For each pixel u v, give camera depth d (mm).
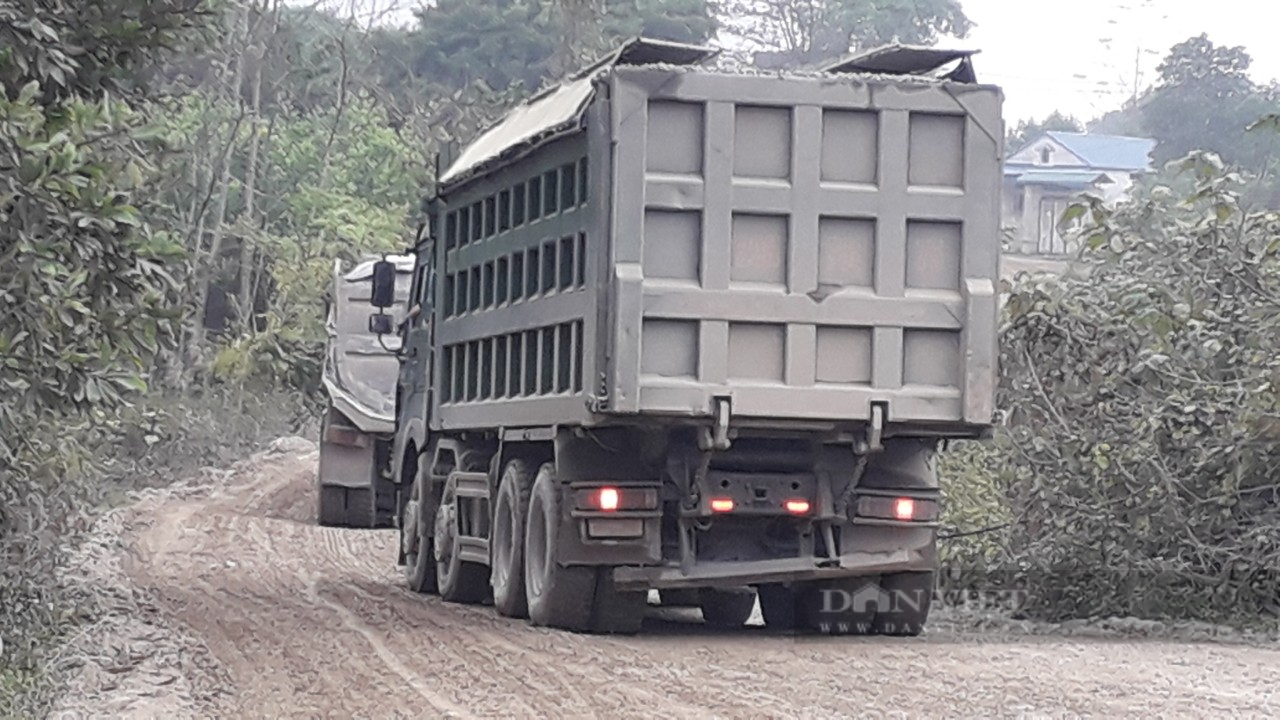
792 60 61031
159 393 37594
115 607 15953
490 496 16188
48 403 11773
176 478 32969
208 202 41562
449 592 17484
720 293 12992
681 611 17594
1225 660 12680
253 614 15781
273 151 51625
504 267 15953
